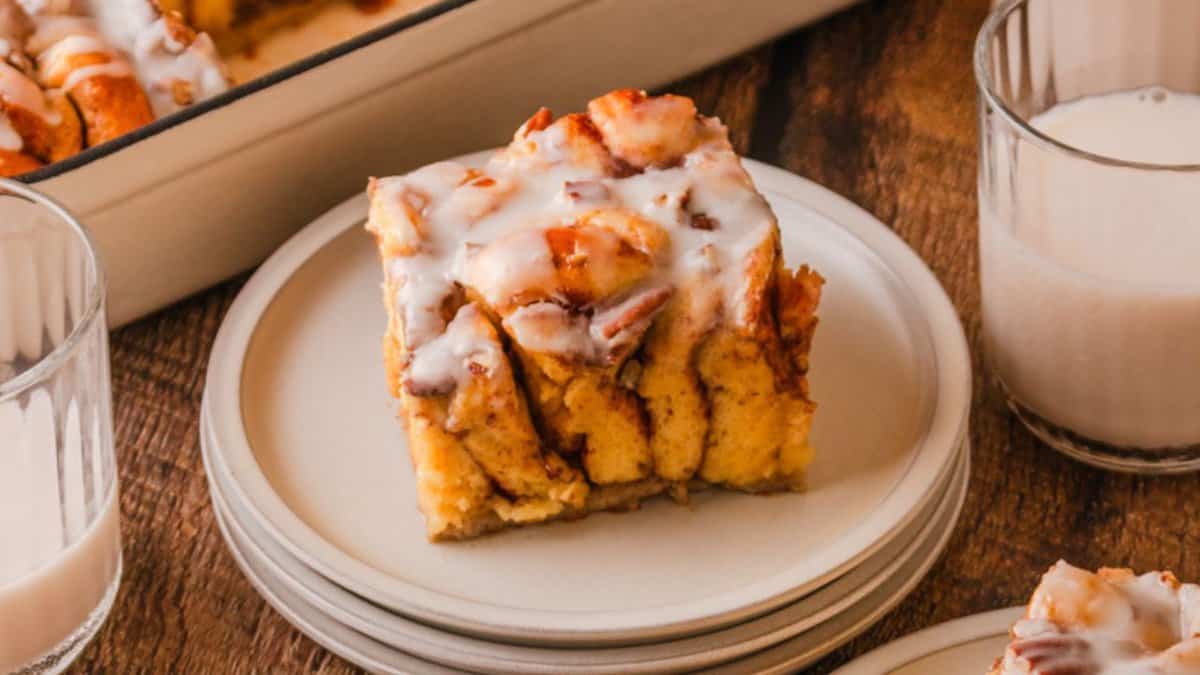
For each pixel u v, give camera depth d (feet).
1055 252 2.53
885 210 2.91
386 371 2.62
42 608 2.41
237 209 2.77
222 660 2.48
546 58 2.89
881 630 2.51
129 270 2.73
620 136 2.56
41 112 2.79
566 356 2.42
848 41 3.14
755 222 2.50
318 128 2.76
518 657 2.38
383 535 2.48
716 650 2.38
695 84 3.08
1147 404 2.57
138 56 2.88
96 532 2.44
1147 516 2.61
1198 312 2.49
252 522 2.50
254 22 3.03
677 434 2.50
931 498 2.50
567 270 2.44
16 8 2.87
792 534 2.48
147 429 2.69
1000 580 2.55
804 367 2.50
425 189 2.55
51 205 2.46
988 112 2.57
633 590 2.43
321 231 2.75
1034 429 2.67
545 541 2.48
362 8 3.07
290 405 2.61
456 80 2.83
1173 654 2.13
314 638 2.46
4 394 2.33
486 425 2.43
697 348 2.46
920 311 2.66
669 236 2.48
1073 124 2.68
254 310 2.66
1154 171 2.45
